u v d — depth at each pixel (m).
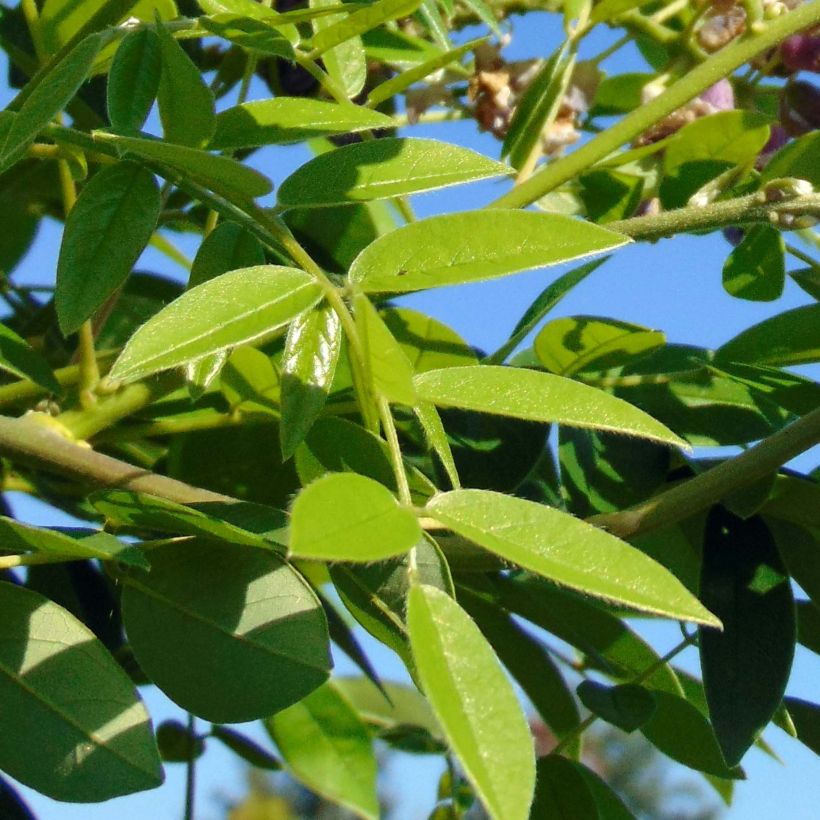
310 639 0.36
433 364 0.44
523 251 0.33
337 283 0.35
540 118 0.49
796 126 0.50
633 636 0.50
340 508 0.28
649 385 0.47
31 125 0.35
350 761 0.50
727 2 0.47
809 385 0.46
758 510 0.45
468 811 0.54
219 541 0.37
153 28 0.37
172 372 0.43
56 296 0.36
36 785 0.34
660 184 0.48
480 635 0.28
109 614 0.46
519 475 0.45
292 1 0.51
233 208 0.37
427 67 0.41
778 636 0.43
